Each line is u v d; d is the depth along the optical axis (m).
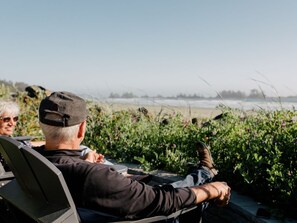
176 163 5.31
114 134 7.03
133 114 8.30
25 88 11.70
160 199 2.21
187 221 2.79
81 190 2.13
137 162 6.16
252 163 4.19
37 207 2.20
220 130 5.68
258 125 5.70
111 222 2.18
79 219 2.12
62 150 2.32
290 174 3.81
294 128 4.89
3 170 3.14
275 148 4.30
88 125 7.52
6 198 2.45
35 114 8.46
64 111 2.29
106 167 2.22
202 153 3.06
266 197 3.79
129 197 2.16
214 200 2.65
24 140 4.18
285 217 3.40
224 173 4.46
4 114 3.89
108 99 9.08
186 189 2.36
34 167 2.09
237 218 3.69
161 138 6.32
